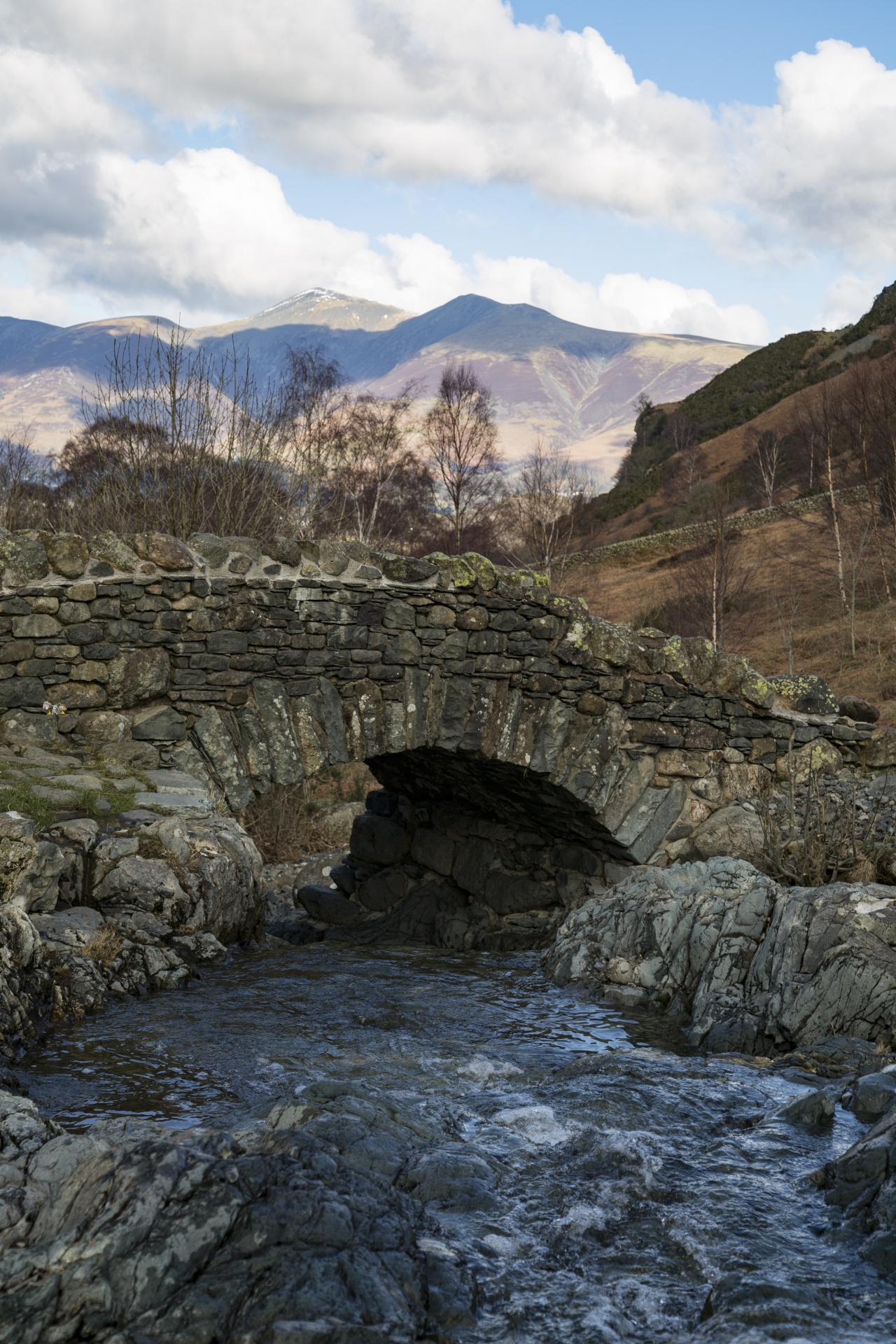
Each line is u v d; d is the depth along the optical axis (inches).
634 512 2418.8
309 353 1095.6
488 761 475.8
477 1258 145.3
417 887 606.2
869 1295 138.6
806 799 490.3
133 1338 111.3
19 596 379.6
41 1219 132.0
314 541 437.7
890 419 1334.9
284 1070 240.4
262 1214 129.7
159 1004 292.8
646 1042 306.0
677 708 502.3
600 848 521.0
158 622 403.9
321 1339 111.2
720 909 354.0
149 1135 172.6
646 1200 170.7
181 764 407.2
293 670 428.8
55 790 346.0
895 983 285.3
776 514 1701.5
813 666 1098.7
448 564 458.9
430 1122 202.1
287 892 671.1
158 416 701.9
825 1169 177.8
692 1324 133.3
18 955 260.1
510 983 379.9
